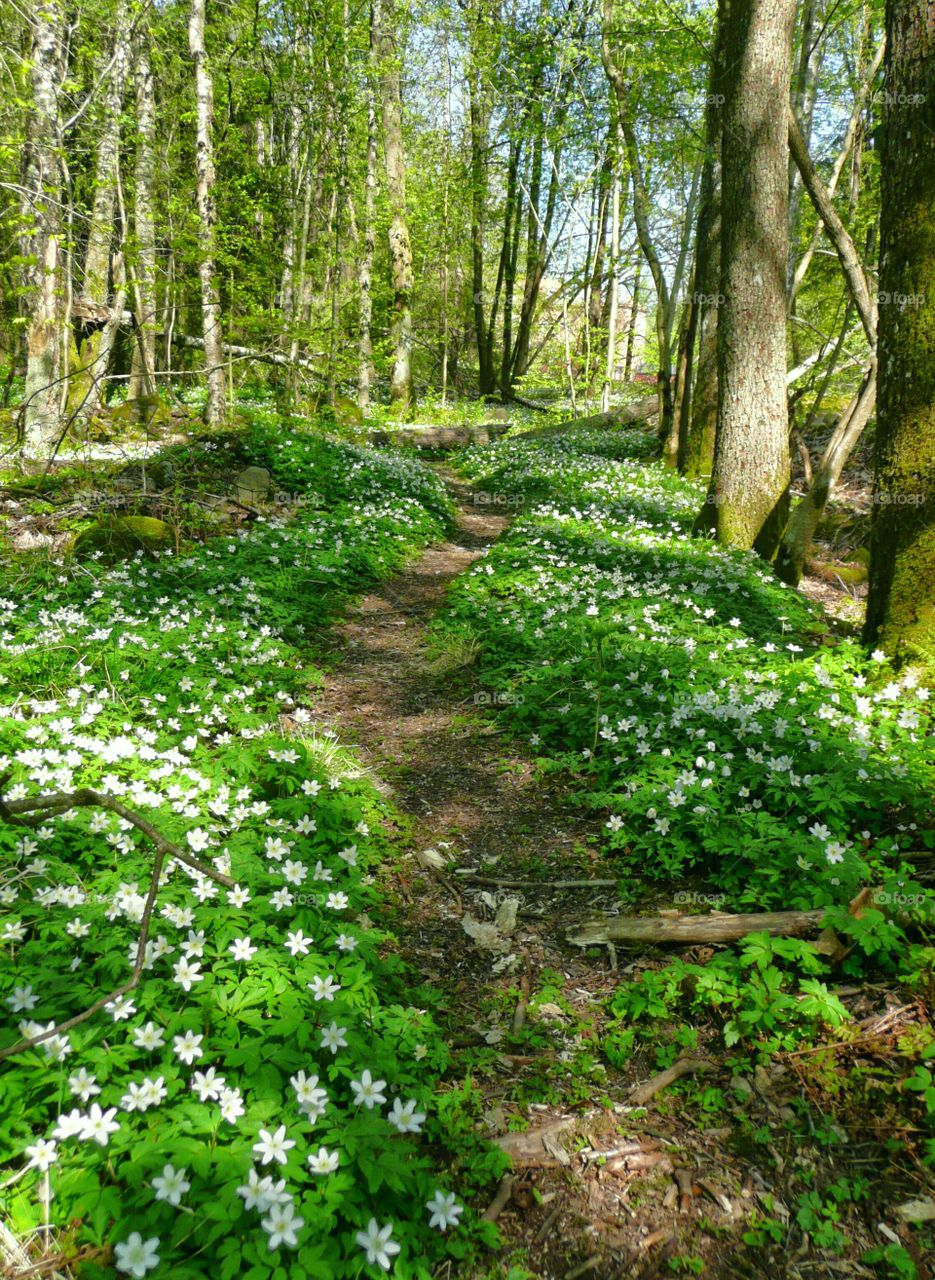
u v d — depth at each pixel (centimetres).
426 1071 318
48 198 1253
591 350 2556
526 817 514
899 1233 254
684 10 1577
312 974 312
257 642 714
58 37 1370
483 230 3425
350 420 2231
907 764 471
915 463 582
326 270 2455
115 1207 229
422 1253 245
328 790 501
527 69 2167
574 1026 345
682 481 1553
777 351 1034
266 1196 224
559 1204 270
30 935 339
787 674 609
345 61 1694
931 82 540
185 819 433
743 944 353
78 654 644
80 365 1620
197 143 1381
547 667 687
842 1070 302
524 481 1631
